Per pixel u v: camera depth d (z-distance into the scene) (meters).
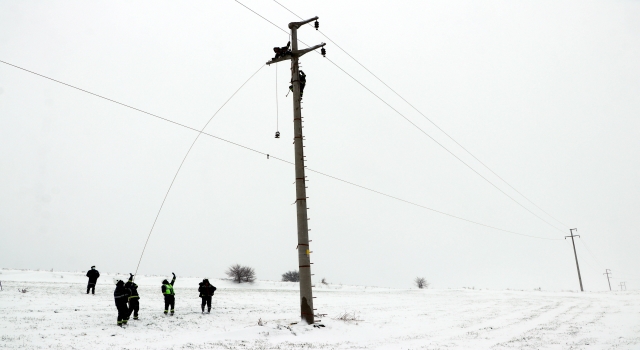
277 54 16.91
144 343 10.33
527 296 35.97
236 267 51.59
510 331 14.02
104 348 9.48
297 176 15.56
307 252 14.95
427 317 18.03
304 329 13.44
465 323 16.22
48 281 33.62
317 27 17.16
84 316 13.95
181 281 45.69
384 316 18.02
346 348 10.88
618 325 15.20
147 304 18.69
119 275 45.75
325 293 35.97
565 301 28.67
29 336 10.34
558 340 11.92
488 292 44.38
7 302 16.22
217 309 17.95
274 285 51.19
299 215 15.20
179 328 12.66
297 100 16.47
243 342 11.16
